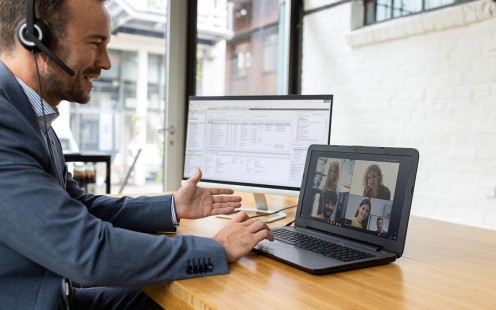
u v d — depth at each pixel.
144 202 1.11
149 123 3.10
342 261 0.85
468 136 2.83
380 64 3.31
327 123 1.43
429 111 3.03
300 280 0.78
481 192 2.77
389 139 3.28
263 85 3.84
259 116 1.52
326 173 1.15
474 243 1.10
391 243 0.93
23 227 0.68
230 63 3.50
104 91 2.95
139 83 3.04
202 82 3.32
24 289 0.73
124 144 3.05
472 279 0.81
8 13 0.82
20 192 0.68
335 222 1.08
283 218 1.41
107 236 0.73
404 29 3.11
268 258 0.91
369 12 3.46
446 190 2.95
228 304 0.66
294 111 1.47
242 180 1.53
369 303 0.67
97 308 1.10
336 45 3.63
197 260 0.79
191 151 1.62
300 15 3.93
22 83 0.84
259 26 3.73
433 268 0.87
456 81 2.88
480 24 2.74
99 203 1.12
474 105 2.80
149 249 0.75
